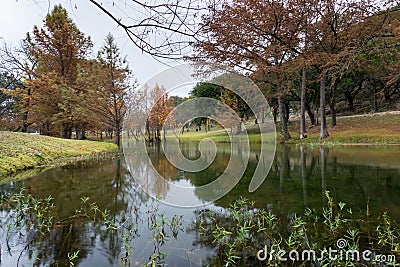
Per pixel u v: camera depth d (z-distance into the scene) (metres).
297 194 3.75
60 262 1.99
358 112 22.66
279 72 12.42
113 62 14.45
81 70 15.12
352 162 6.48
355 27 10.44
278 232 2.46
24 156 7.29
